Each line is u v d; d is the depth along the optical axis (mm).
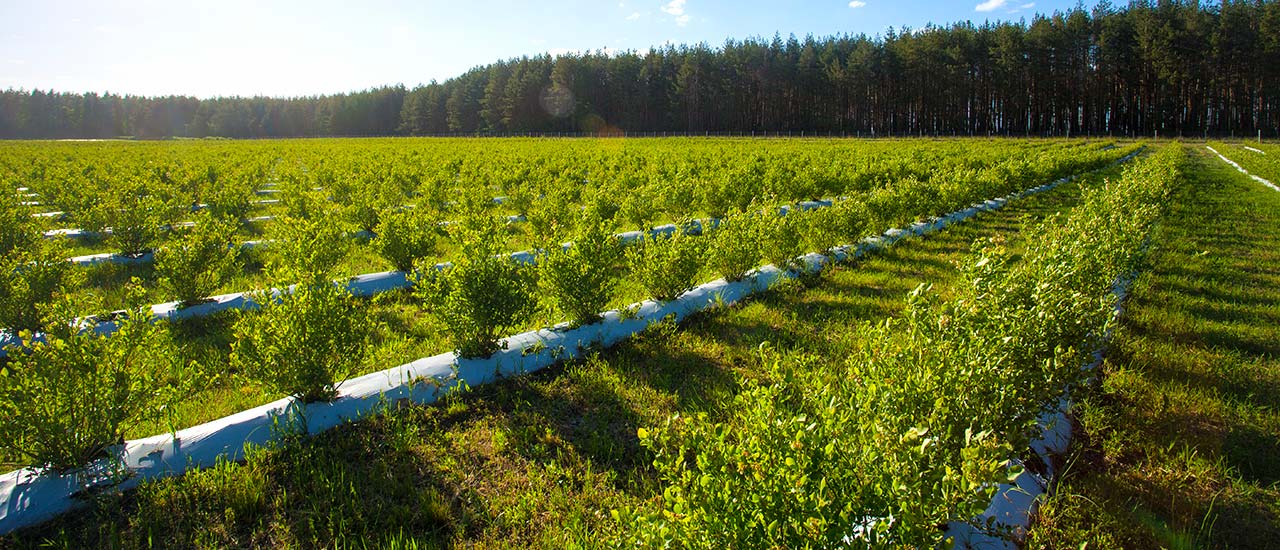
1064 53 73250
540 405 5664
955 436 3531
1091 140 61938
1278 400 5504
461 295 6129
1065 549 3678
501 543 3877
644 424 5297
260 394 5816
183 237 9242
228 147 53312
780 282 9336
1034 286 4555
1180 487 4305
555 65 91688
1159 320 7480
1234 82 67312
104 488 4273
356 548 3842
